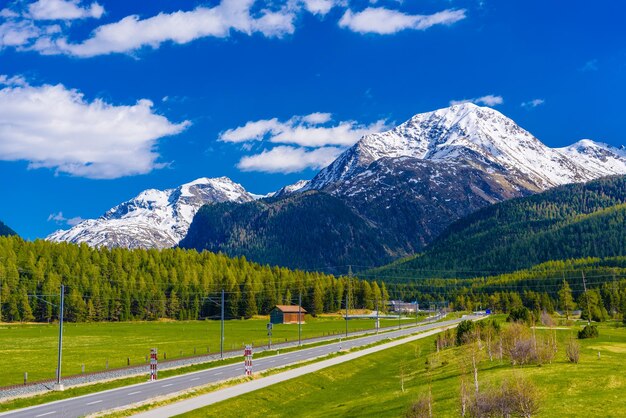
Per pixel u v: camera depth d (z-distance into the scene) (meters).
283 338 166.38
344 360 109.88
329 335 176.00
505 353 81.62
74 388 74.31
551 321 149.12
